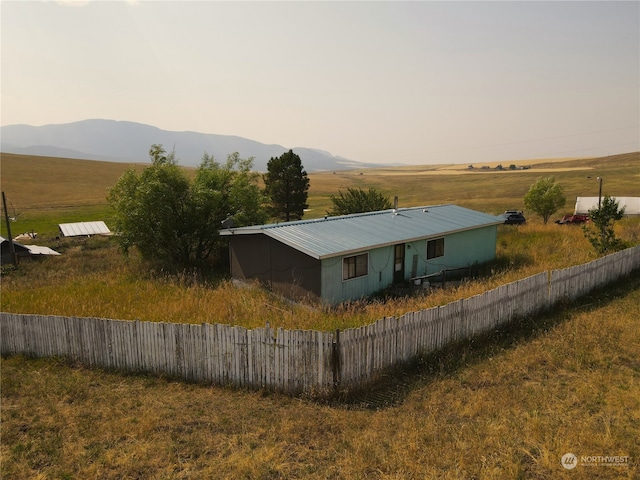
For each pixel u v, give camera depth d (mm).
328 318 13984
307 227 19891
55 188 91500
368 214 23562
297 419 8531
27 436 8328
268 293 19391
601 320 13352
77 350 12312
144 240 25906
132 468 7117
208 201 25969
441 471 6574
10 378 11266
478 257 23875
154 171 25641
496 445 7137
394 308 14969
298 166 43031
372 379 10023
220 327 10359
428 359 10992
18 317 13039
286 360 9773
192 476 6848
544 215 44969
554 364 10492
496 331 12836
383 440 7605
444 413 8578
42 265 28344
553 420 7887
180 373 11016
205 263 27188
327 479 6637
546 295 14695
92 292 19266
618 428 7445
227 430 8258
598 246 22078
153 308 15789
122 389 10594
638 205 44031
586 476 6262
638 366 10242
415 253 20609
